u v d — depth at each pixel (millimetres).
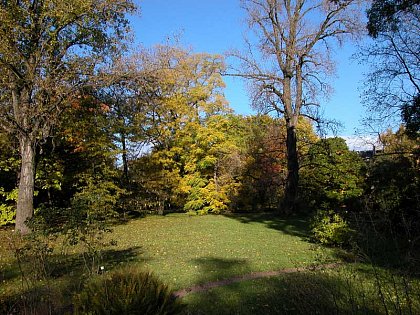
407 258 5207
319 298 5102
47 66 16406
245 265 10328
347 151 26500
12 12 15500
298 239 15305
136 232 18281
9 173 22250
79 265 10016
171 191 26781
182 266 10242
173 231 18422
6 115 16109
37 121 16922
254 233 17297
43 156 22188
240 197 29562
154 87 21438
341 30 23766
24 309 5902
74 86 17156
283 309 6301
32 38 16688
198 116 27281
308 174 29359
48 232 8391
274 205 33812
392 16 13141
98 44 17719
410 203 11031
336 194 24766
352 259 9281
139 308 4723
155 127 24953
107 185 21906
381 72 15547
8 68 15859
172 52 26797
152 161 25469
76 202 8969
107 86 18422
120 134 24031
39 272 8258
